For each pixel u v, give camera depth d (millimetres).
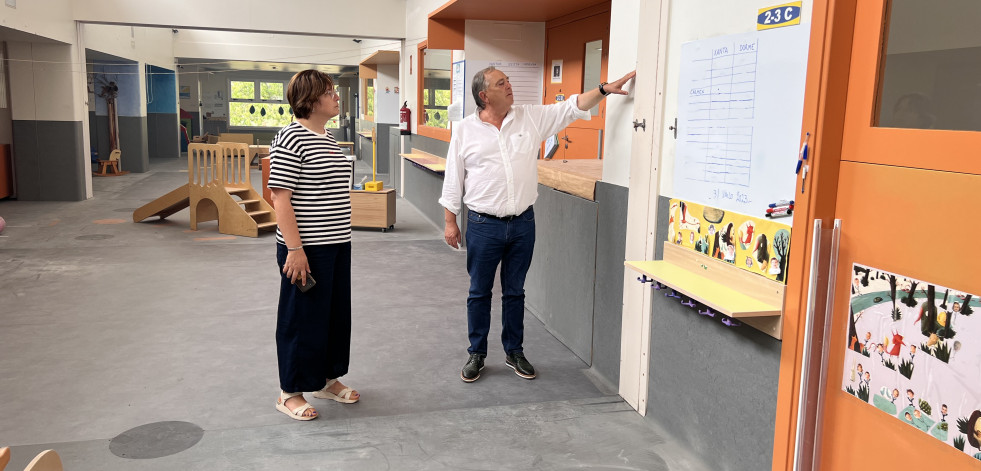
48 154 9688
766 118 2100
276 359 3715
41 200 9781
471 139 3293
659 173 2797
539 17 5445
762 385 2209
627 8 3100
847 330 1879
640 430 2904
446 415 3051
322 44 16859
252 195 7773
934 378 1610
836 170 1891
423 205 8875
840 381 1913
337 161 2844
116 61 13883
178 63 18109
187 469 2547
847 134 1860
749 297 2197
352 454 2691
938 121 1644
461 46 5836
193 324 4285
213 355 3752
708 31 2400
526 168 3312
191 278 5453
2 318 4348
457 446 2766
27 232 7324
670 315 2777
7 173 9773
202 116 22125
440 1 7859
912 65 1692
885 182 1736
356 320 4418
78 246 6648
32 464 1080
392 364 3664
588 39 4934
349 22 10102
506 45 5645
